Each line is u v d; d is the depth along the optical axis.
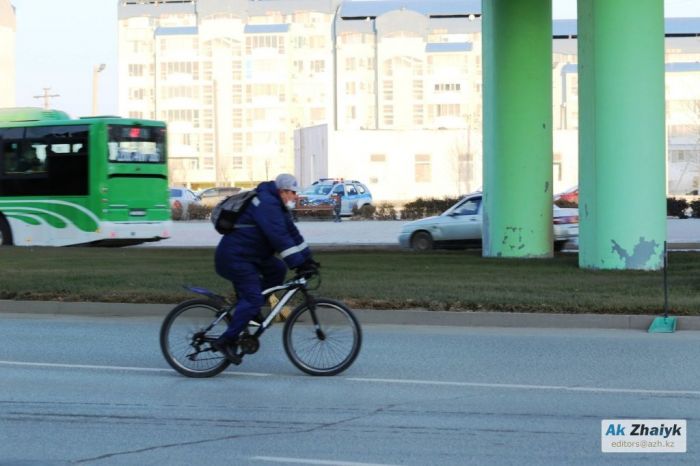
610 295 30.11
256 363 21.94
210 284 33.38
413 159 140.12
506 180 47.69
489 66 48.44
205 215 102.94
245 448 14.66
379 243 61.88
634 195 38.22
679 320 27.27
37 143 57.81
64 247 55.91
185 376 20.33
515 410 17.19
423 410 17.22
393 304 29.31
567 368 21.31
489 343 24.92
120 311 30.77
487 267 40.56
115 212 56.56
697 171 167.62
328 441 15.07
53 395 18.53
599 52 38.31
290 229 19.89
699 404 17.61
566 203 83.06
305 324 20.45
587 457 14.12
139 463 13.88
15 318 30.23
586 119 39.44
